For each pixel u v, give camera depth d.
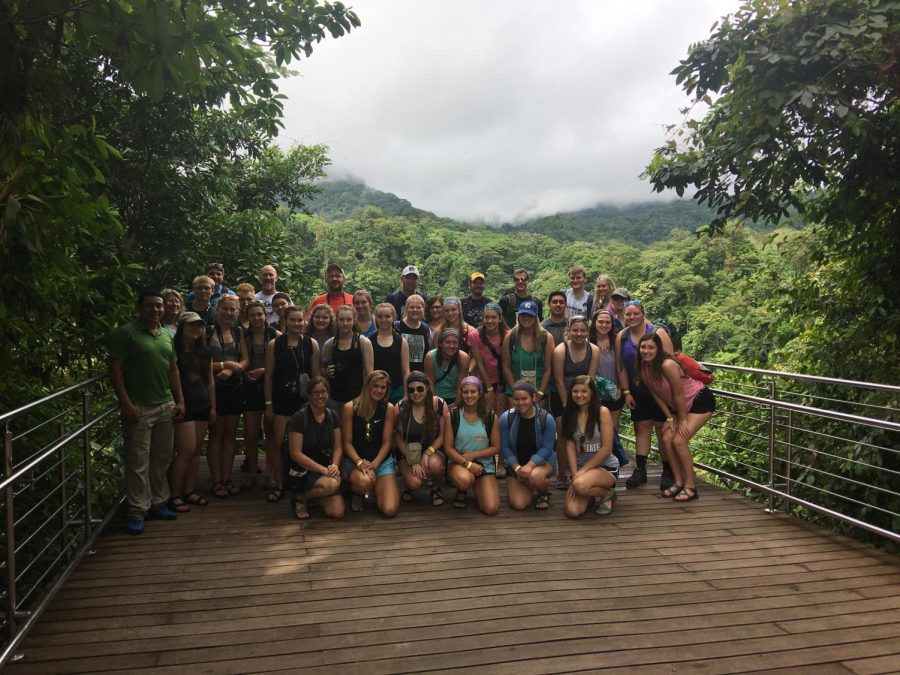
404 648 2.57
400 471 4.61
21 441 3.99
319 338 4.85
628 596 3.06
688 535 3.96
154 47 2.58
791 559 3.56
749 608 2.94
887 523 5.07
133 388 3.85
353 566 3.41
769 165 4.94
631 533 3.98
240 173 11.21
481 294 6.09
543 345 4.93
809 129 4.66
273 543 3.76
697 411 4.69
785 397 6.40
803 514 5.75
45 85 2.80
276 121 5.80
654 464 6.00
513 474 4.50
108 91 6.22
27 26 2.62
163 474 4.17
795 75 4.47
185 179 7.61
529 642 2.62
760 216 5.37
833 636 2.68
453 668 2.43
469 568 3.39
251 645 2.60
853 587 3.19
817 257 6.26
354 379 4.62
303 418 4.19
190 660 2.48
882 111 4.70
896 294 5.69
